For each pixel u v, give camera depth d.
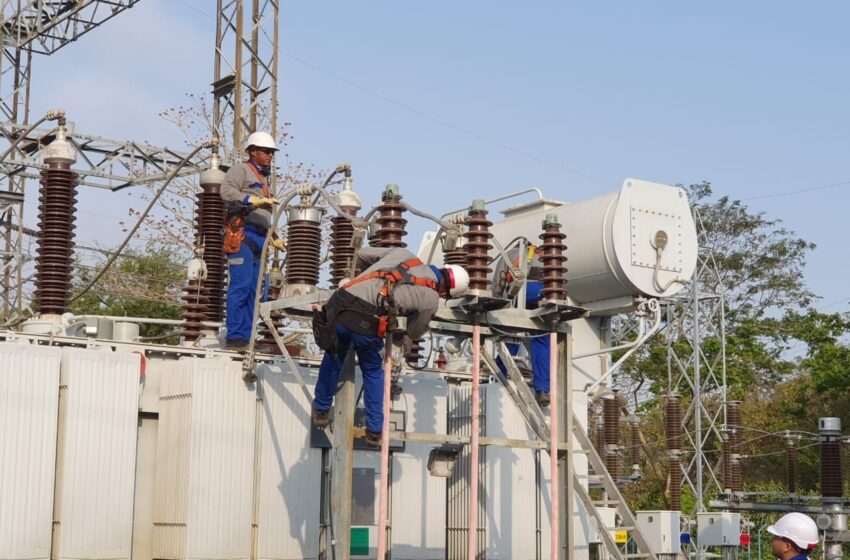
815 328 43.38
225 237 12.05
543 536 13.18
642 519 16.22
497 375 12.30
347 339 9.91
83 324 11.59
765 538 31.41
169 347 11.39
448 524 12.76
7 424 10.12
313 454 11.85
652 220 14.20
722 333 29.69
